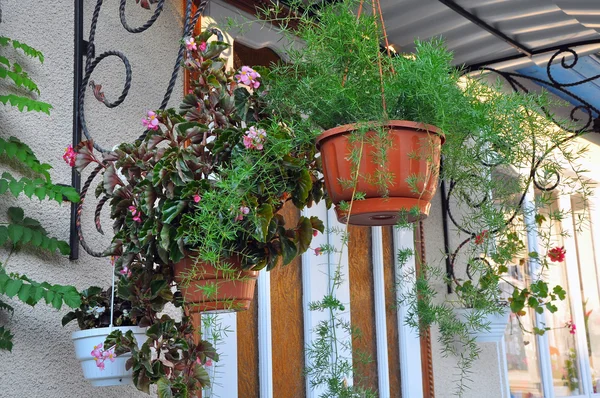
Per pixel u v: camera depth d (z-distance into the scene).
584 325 5.23
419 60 2.02
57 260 2.30
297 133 2.11
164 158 1.93
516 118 2.24
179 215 1.94
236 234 1.91
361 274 3.61
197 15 2.36
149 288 2.05
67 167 2.40
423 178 1.98
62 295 2.06
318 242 3.40
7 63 2.22
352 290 3.54
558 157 4.90
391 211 1.97
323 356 2.56
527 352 4.70
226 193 1.89
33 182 2.16
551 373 4.79
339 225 3.53
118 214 2.08
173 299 2.09
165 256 1.95
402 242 3.80
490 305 2.51
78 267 2.36
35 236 2.17
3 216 2.18
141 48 2.72
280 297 3.21
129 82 2.32
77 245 2.33
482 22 3.48
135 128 2.64
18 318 2.16
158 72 2.77
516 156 2.39
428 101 1.97
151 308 2.06
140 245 2.00
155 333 2.01
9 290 2.00
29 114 2.32
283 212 3.29
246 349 3.02
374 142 1.94
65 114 2.43
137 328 2.07
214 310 2.03
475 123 2.14
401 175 1.96
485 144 2.31
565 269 5.25
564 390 4.96
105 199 2.20
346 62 2.13
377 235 3.69
